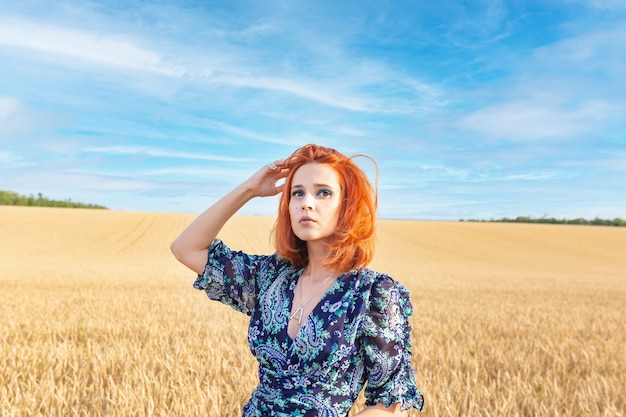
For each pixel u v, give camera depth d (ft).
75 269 90.38
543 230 218.38
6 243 142.00
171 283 65.36
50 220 176.86
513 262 150.61
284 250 6.32
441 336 27.40
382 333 5.78
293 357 5.74
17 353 19.58
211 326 28.40
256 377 16.29
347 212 6.06
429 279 85.76
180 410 12.95
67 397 14.24
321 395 5.66
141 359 18.56
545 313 42.78
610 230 227.40
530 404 14.89
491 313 40.60
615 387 17.17
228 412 13.14
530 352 23.49
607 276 114.52
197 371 16.71
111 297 46.09
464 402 13.97
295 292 6.15
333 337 5.69
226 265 6.66
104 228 168.45
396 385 5.82
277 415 5.67
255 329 6.12
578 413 14.32
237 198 6.76
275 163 6.69
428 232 201.36
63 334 25.59
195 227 6.74
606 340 29.32
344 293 5.95
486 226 225.15
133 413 12.73
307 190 6.13
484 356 21.72
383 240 179.93
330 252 6.03
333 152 6.31
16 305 38.32
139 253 136.15
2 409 12.97
